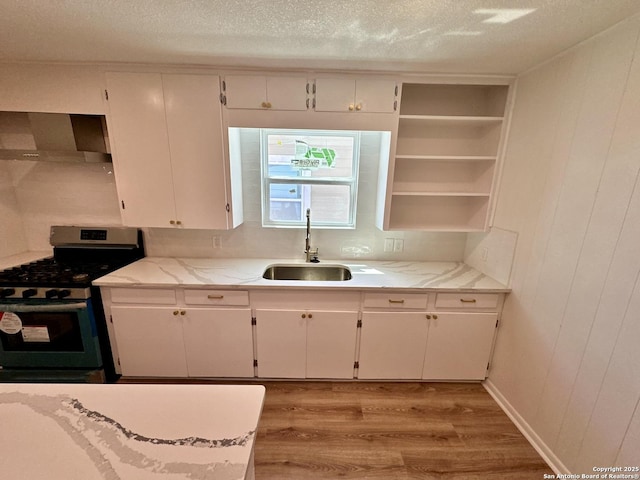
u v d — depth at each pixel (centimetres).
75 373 192
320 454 160
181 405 82
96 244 231
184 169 197
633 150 115
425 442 168
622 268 119
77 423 76
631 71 116
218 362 203
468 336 201
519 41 141
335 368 206
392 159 199
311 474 149
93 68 179
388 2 112
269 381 214
